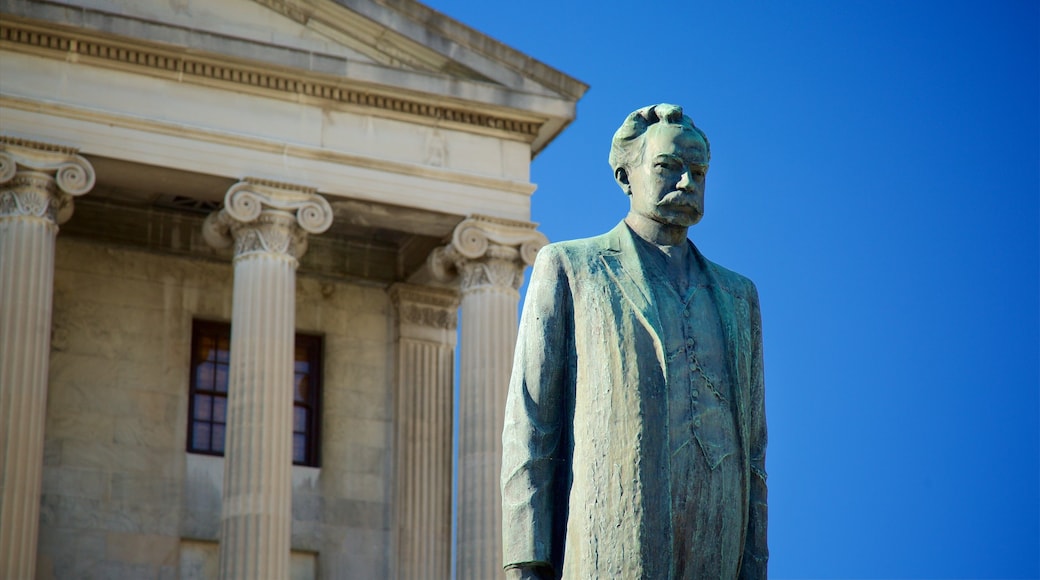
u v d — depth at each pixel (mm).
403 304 40750
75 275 38625
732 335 6727
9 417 33281
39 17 34844
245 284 36062
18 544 32812
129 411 38344
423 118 37844
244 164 36344
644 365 6535
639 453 6434
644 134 6945
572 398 6672
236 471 35031
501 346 37375
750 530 6746
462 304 37938
